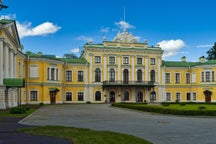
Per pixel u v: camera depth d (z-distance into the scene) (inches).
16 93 1833.2
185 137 579.5
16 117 991.0
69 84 2529.5
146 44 2701.8
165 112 1186.6
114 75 2623.0
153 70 2714.1
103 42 2618.1
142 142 499.8
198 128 722.2
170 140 543.8
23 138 552.4
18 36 1892.2
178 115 1123.9
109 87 2588.6
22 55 2101.4
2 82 1440.7
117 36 2792.8
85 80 2566.4
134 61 2664.9
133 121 906.7
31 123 831.7
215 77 2610.7
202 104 1962.4
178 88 2783.0
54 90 2321.6
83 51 2790.4
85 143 490.6
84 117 1050.7
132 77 2650.1
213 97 2608.3
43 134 597.9
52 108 1647.4
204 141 534.6
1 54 1435.8
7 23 1524.4
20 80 1482.5
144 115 1163.3
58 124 814.5
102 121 905.5
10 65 1685.5
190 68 2815.0
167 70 2773.1
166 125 791.1
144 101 2659.9
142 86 2637.8
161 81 2728.8
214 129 702.5
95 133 603.5
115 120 939.3
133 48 2655.0
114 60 2630.4
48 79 2309.3
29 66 2230.6
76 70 2556.6
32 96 2229.3
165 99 2733.8
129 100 2632.9
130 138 537.3
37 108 1577.3
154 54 2723.9
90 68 2578.7
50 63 2335.1
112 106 1904.5
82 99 2554.1
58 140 529.0
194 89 2765.7
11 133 617.0
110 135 573.9
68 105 2063.2
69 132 621.9
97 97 2588.6
